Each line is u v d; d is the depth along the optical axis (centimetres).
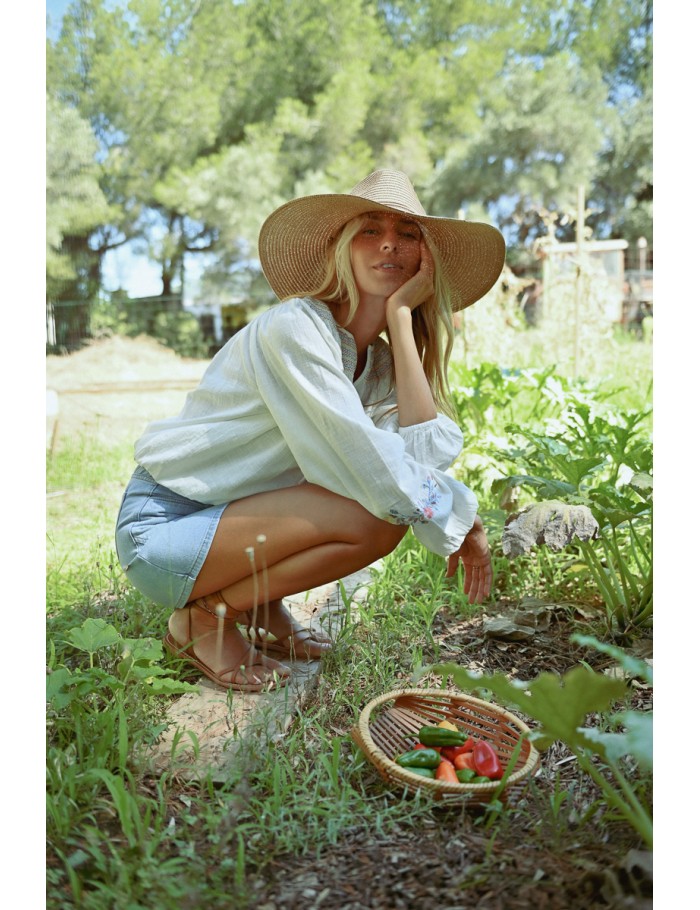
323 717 224
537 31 1298
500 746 204
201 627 242
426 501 219
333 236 243
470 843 172
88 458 554
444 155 1300
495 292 798
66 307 1147
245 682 235
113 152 1220
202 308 1278
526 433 309
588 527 259
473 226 238
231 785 194
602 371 785
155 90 1194
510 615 297
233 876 165
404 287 234
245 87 1226
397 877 163
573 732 166
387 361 254
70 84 1205
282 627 258
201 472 235
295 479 244
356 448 213
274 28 1227
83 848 170
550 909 151
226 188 1172
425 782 179
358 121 1193
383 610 293
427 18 1275
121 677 221
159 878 156
